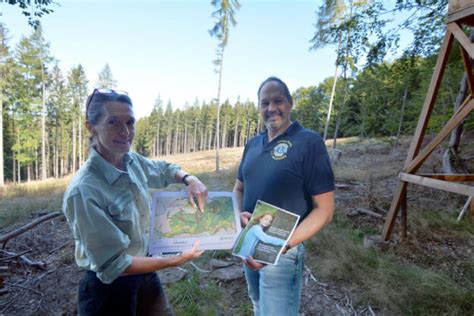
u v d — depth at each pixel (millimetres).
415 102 9094
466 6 2625
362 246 3322
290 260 1377
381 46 5496
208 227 1341
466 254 3119
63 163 30266
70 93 25531
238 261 3074
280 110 1438
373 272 2713
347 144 16234
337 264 2871
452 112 6559
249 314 2229
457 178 3293
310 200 1396
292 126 1447
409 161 3254
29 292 2498
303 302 2426
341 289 2584
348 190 5887
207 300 2395
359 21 5531
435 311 2219
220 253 3225
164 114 46594
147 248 1260
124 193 1107
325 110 19953
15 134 22000
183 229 1312
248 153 1635
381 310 2295
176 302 2355
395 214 3303
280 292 1364
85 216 967
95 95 1086
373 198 4809
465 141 7836
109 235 974
